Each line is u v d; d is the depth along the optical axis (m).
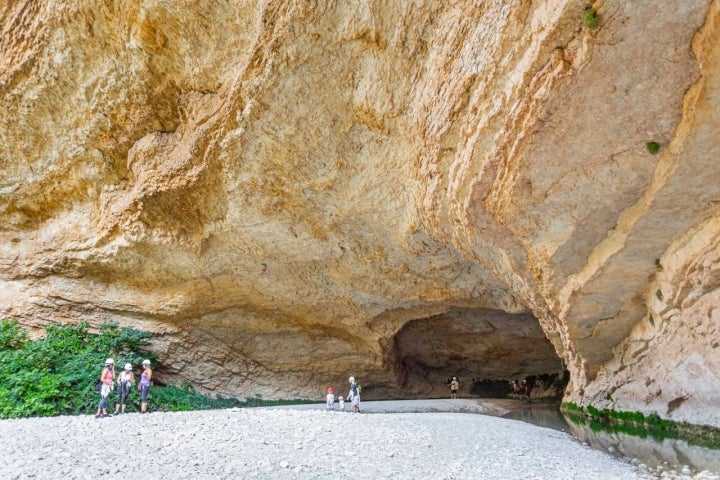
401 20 8.45
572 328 9.61
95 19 10.50
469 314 17.31
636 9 5.11
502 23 6.58
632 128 6.32
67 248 13.42
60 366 12.27
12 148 12.91
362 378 18.06
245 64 9.80
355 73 9.52
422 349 19.44
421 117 9.10
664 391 8.37
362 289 14.73
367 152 10.77
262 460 5.91
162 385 14.84
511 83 6.77
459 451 6.93
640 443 7.79
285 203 12.12
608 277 8.39
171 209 12.63
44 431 7.25
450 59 8.00
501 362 19.67
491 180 8.06
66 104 12.06
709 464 5.91
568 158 6.97
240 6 9.51
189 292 14.39
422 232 11.76
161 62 10.84
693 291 7.26
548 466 6.11
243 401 15.80
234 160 11.27
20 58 11.68
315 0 8.54
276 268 14.23
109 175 13.00
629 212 7.39
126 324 14.27
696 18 5.08
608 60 5.63
